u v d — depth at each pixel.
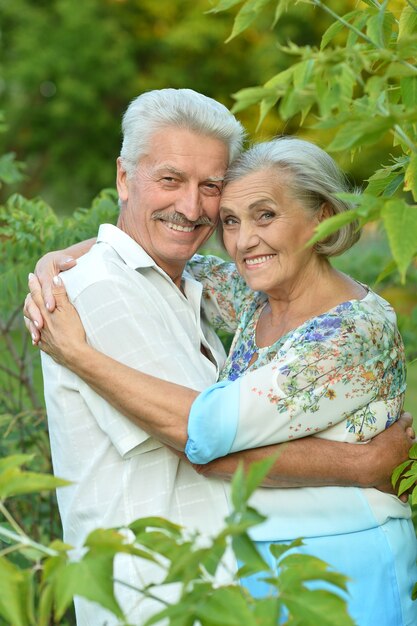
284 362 2.52
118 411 2.59
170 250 2.80
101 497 2.65
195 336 2.89
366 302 2.66
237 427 2.46
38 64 15.88
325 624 1.49
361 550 2.56
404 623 2.61
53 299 2.66
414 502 2.38
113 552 1.55
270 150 2.68
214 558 1.57
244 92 1.77
